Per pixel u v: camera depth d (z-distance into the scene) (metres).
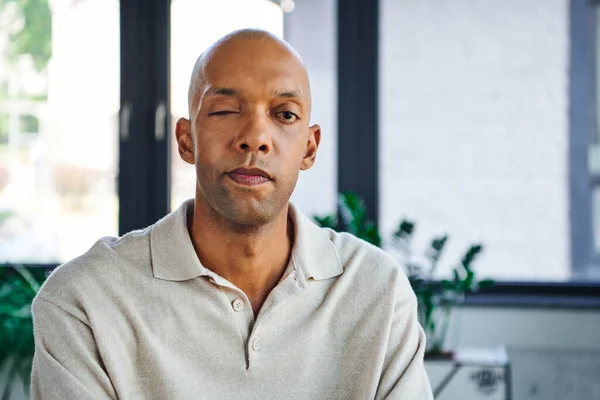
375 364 1.13
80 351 1.05
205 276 1.09
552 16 2.70
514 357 2.70
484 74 2.74
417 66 2.77
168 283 1.09
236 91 1.03
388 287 1.18
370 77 2.79
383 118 2.80
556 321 2.69
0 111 2.88
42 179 2.89
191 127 1.09
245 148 1.02
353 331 1.15
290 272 1.12
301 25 2.81
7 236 2.89
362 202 2.77
